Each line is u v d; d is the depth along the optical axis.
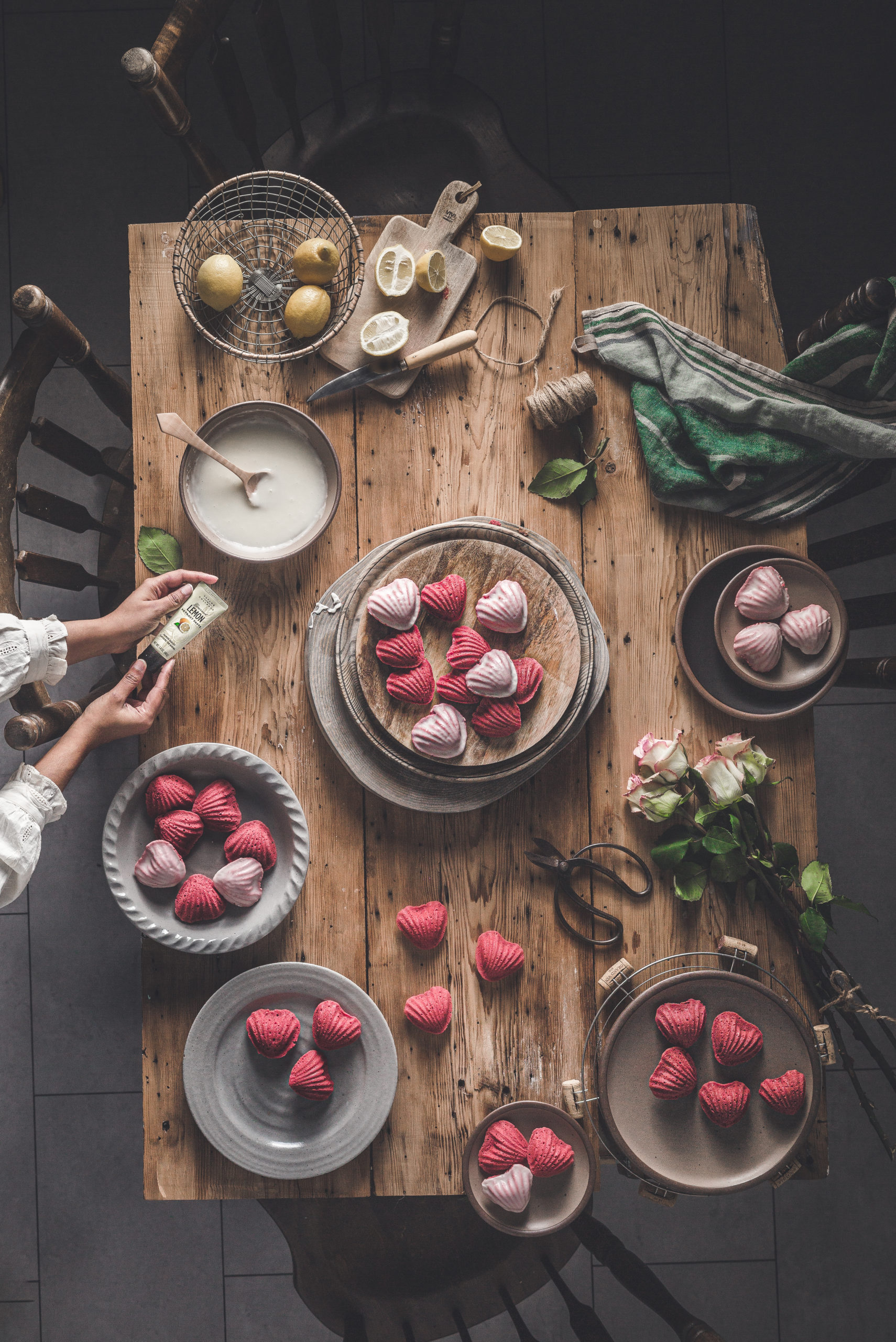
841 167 2.03
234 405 1.33
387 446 1.40
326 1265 1.54
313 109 2.00
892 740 2.06
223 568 1.38
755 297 1.42
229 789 1.33
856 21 2.03
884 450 1.35
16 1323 2.00
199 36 1.34
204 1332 2.01
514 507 1.41
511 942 1.37
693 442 1.37
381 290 1.36
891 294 1.29
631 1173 1.36
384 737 1.33
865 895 2.06
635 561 1.42
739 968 1.39
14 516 1.99
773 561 1.37
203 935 1.30
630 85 2.01
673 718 1.41
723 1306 2.04
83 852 1.99
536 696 1.34
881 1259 2.05
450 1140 1.36
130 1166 2.01
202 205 1.31
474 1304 1.56
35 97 1.99
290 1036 1.29
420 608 1.34
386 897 1.38
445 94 1.54
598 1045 1.38
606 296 1.42
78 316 2.00
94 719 1.26
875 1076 2.06
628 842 1.40
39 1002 2.00
